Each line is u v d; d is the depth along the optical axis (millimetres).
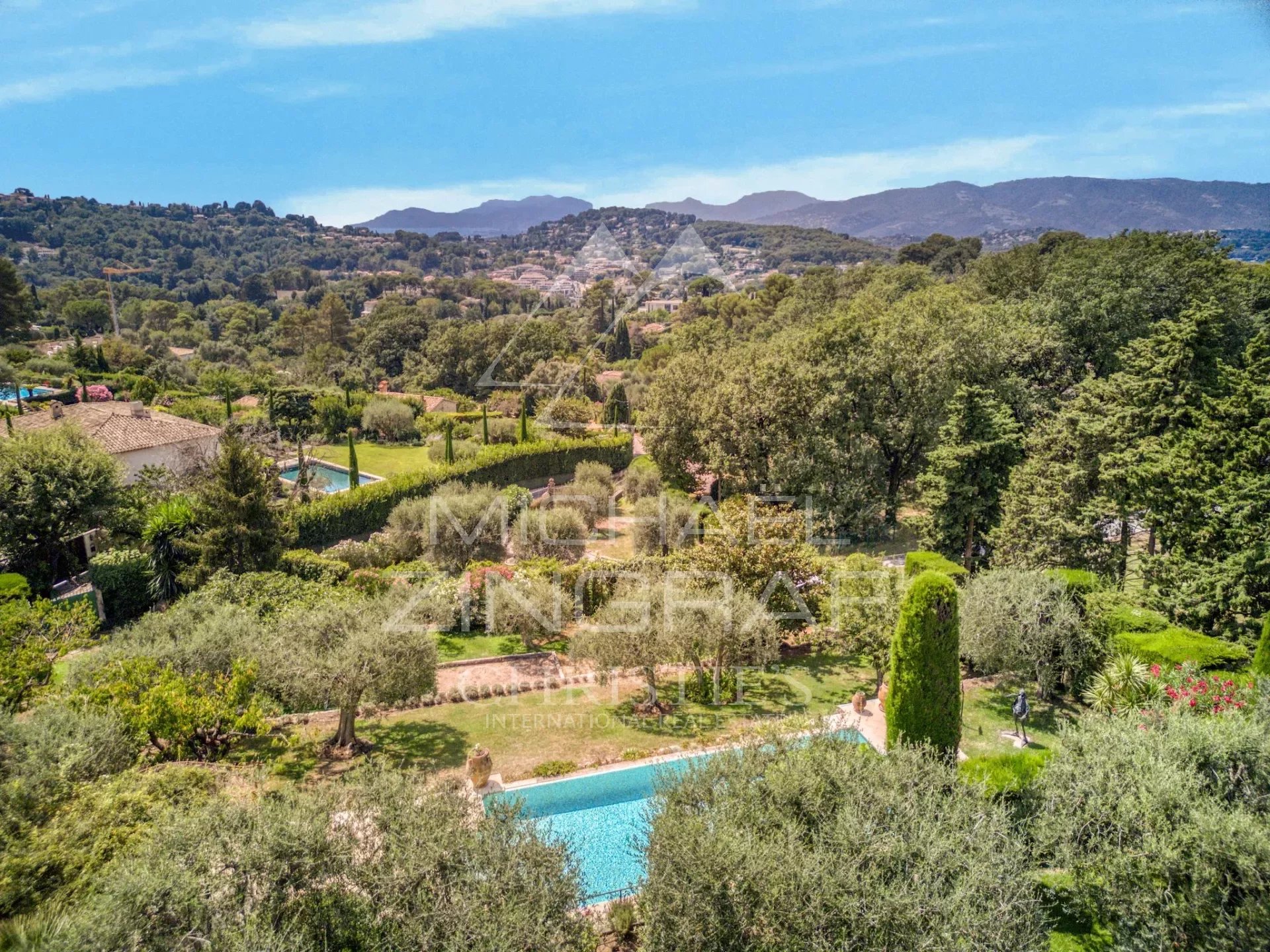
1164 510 23328
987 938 9555
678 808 11992
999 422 30328
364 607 20031
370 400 75062
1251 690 14789
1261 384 23719
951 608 15234
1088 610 20469
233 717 16891
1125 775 11664
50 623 20688
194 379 87188
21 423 44562
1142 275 43188
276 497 41000
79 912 9227
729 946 9945
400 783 11633
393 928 9688
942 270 114312
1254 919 9875
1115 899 11016
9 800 11203
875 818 10977
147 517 33469
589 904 13141
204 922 9188
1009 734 18797
